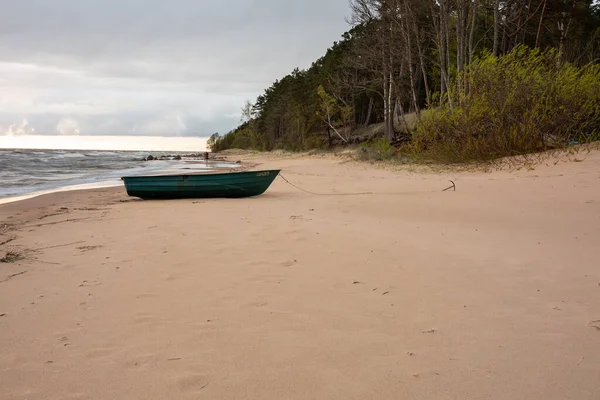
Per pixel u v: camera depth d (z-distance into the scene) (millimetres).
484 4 33781
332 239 6516
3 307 3982
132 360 2936
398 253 5621
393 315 3621
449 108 19406
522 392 2447
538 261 5059
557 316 3490
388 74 38875
